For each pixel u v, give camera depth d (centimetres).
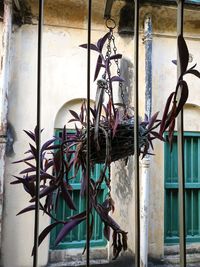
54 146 173
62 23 367
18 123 343
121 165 361
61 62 363
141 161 352
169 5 368
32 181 162
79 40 371
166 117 104
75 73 366
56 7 357
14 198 332
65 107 365
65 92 361
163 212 373
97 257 354
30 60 355
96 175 348
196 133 402
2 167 322
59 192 154
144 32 379
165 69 391
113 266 348
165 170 387
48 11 359
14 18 351
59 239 130
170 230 385
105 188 357
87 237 105
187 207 396
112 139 155
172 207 388
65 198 144
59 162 150
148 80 368
